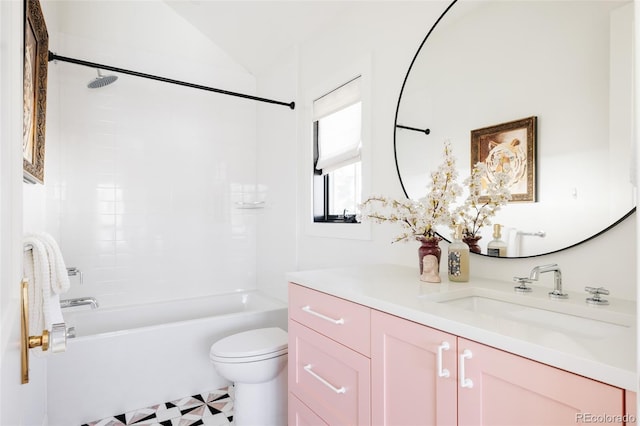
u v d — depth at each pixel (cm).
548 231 124
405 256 182
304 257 265
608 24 111
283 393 195
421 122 172
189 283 305
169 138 298
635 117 49
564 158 120
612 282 110
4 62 48
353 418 121
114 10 278
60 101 256
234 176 327
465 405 84
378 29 201
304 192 265
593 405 63
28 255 102
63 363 197
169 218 297
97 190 269
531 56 130
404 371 102
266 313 260
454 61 158
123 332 215
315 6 230
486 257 146
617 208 108
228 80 325
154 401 222
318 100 251
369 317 114
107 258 272
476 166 135
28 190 152
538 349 71
